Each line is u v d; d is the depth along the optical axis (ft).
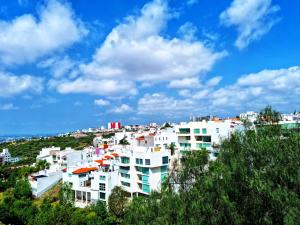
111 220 229.25
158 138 433.89
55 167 419.54
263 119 108.47
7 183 408.67
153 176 271.28
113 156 367.66
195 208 86.48
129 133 611.88
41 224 233.35
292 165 84.43
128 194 289.74
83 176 319.27
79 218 231.71
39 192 352.08
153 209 103.35
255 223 79.71
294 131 97.81
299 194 79.61
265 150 91.30
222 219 82.02
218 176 92.48
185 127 363.15
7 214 271.69
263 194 80.59
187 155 119.96
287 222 69.72
